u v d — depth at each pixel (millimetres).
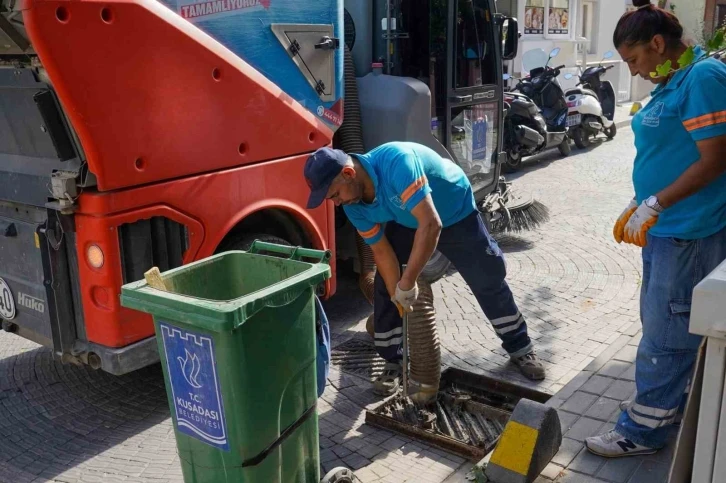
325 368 3031
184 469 2662
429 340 3689
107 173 3145
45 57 2830
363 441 3510
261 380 2461
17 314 3912
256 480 2523
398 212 3289
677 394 2775
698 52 2586
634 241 2615
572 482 2777
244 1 3730
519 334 4090
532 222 6910
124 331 3385
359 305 5559
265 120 3895
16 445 3645
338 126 4531
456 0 5418
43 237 3398
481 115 6145
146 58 3211
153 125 3295
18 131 3467
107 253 3254
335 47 4363
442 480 3145
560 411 3295
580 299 5414
